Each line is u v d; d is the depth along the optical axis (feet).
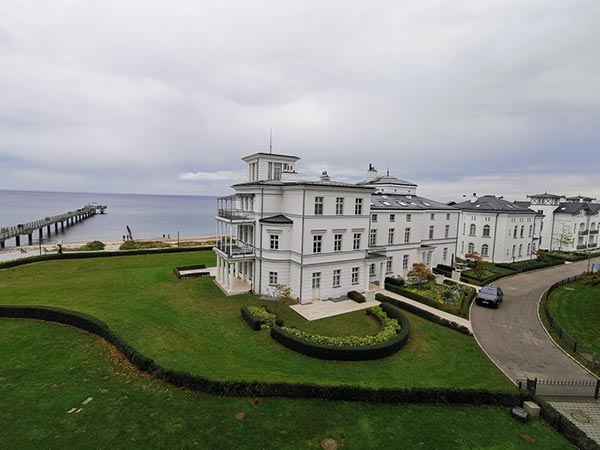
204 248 195.11
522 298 117.80
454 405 53.62
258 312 85.81
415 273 124.06
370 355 66.64
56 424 45.85
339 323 86.12
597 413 53.57
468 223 194.80
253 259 108.37
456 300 106.42
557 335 84.94
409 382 58.44
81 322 77.61
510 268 163.32
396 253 135.85
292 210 102.68
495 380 61.72
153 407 49.70
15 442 42.39
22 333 75.36
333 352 65.82
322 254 102.78
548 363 70.13
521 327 90.02
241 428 45.88
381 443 44.34
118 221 472.85
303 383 53.21
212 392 52.95
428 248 147.43
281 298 89.81
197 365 60.39
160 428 45.50
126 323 79.30
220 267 119.14
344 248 108.17
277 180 121.39
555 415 49.49
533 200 247.09
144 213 651.66
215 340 72.95
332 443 43.91
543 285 136.87
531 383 56.24
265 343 72.59
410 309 97.50
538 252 193.26
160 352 65.16
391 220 132.87
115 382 56.03
